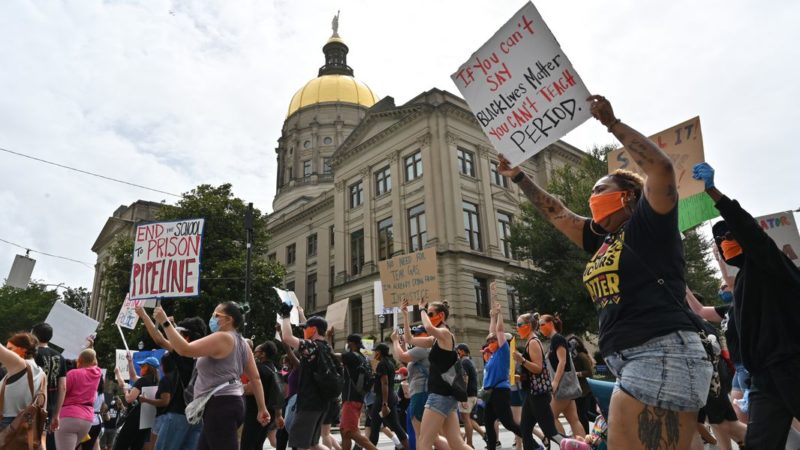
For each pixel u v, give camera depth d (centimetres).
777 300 320
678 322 228
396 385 1466
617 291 240
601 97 245
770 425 314
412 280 836
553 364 658
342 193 3541
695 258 2222
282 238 4331
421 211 2969
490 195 3056
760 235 321
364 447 718
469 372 876
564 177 2562
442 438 591
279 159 5541
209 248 2898
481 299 2817
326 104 5328
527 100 338
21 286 983
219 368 462
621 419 230
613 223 268
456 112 3066
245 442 716
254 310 2891
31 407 488
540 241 2386
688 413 221
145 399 604
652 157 230
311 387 570
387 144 3269
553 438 589
